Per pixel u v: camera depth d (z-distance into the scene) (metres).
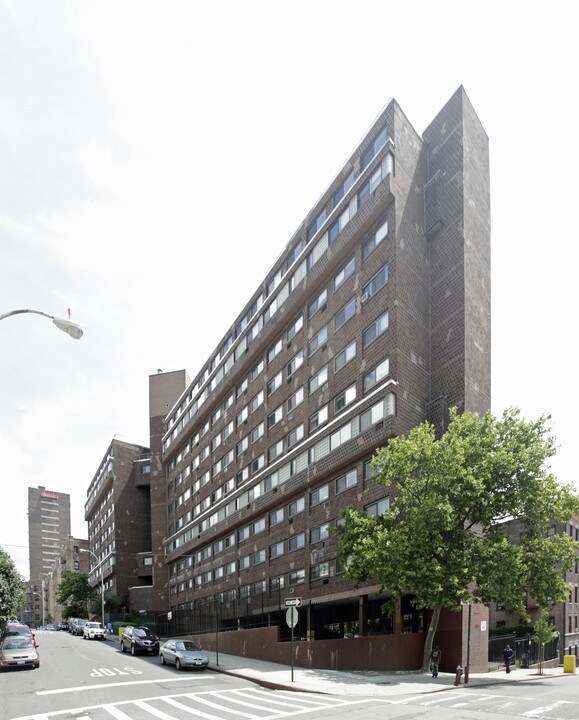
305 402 38.88
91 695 19.39
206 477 59.22
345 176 36.56
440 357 31.69
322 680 22.14
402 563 21.94
